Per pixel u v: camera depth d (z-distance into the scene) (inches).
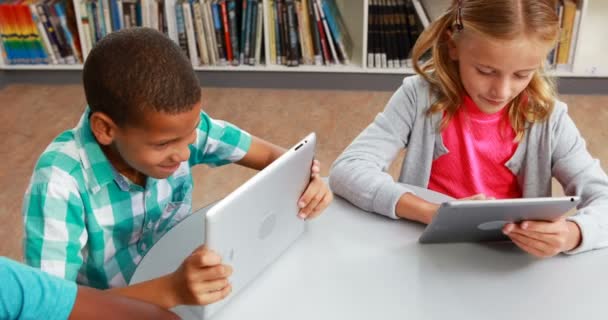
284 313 41.9
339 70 126.9
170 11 123.0
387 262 46.7
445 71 59.2
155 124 40.7
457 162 63.1
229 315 41.7
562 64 124.1
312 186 47.6
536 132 59.8
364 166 55.5
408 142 63.7
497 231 47.1
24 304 35.5
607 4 130.6
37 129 117.5
